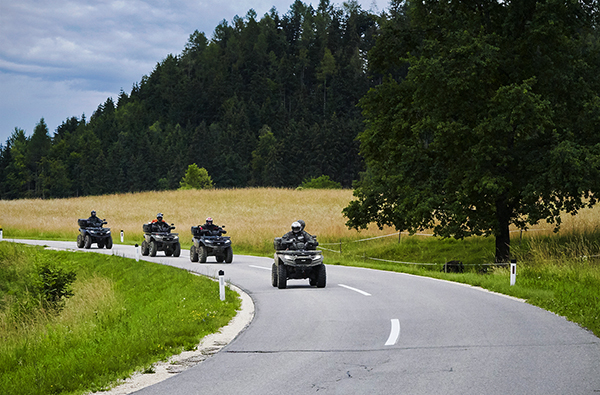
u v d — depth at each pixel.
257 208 59.44
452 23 26.06
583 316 10.21
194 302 13.80
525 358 7.40
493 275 17.91
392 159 27.53
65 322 15.75
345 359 7.62
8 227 51.50
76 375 7.21
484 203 24.50
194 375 7.05
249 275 20.30
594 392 5.89
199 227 26.70
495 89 25.17
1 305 25.00
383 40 28.94
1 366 8.88
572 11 24.14
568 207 24.33
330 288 15.91
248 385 6.50
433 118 23.88
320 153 154.50
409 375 6.71
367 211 29.69
